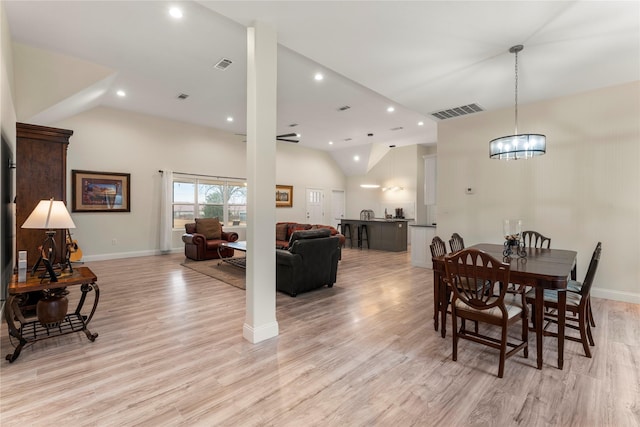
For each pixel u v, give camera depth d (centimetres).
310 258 421
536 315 229
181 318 324
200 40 362
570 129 419
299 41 296
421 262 611
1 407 179
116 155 641
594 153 402
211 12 308
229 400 189
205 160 777
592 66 338
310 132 806
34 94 398
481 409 182
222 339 274
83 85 425
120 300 382
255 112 262
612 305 369
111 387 201
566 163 422
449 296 300
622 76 363
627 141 380
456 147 532
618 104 385
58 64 410
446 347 263
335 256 461
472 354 250
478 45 300
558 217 429
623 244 383
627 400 189
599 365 231
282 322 317
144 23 328
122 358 239
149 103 596
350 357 244
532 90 408
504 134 477
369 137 871
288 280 409
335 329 299
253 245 266
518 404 186
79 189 598
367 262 672
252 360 238
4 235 311
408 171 1011
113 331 290
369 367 229
